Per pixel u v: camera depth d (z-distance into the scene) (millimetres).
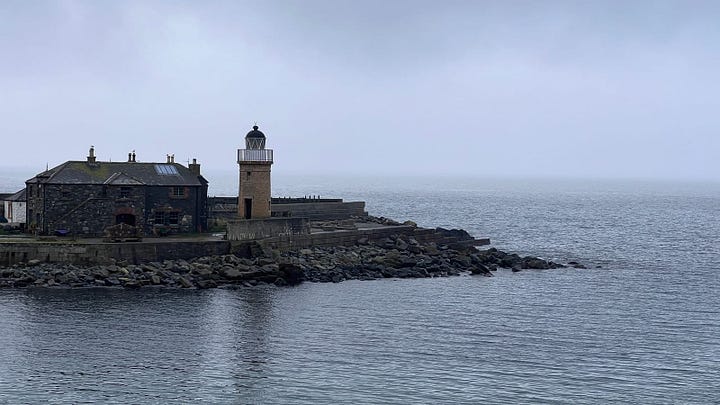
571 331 66625
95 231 89938
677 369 57094
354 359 58031
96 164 93062
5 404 49125
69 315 67312
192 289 77562
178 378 53844
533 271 96812
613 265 104688
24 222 96188
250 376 54344
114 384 52625
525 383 53750
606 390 52781
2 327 63500
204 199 96750
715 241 140125
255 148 99875
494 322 69125
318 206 116375
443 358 58562
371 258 93375
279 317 68750
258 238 89438
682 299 80562
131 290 76438
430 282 86375
